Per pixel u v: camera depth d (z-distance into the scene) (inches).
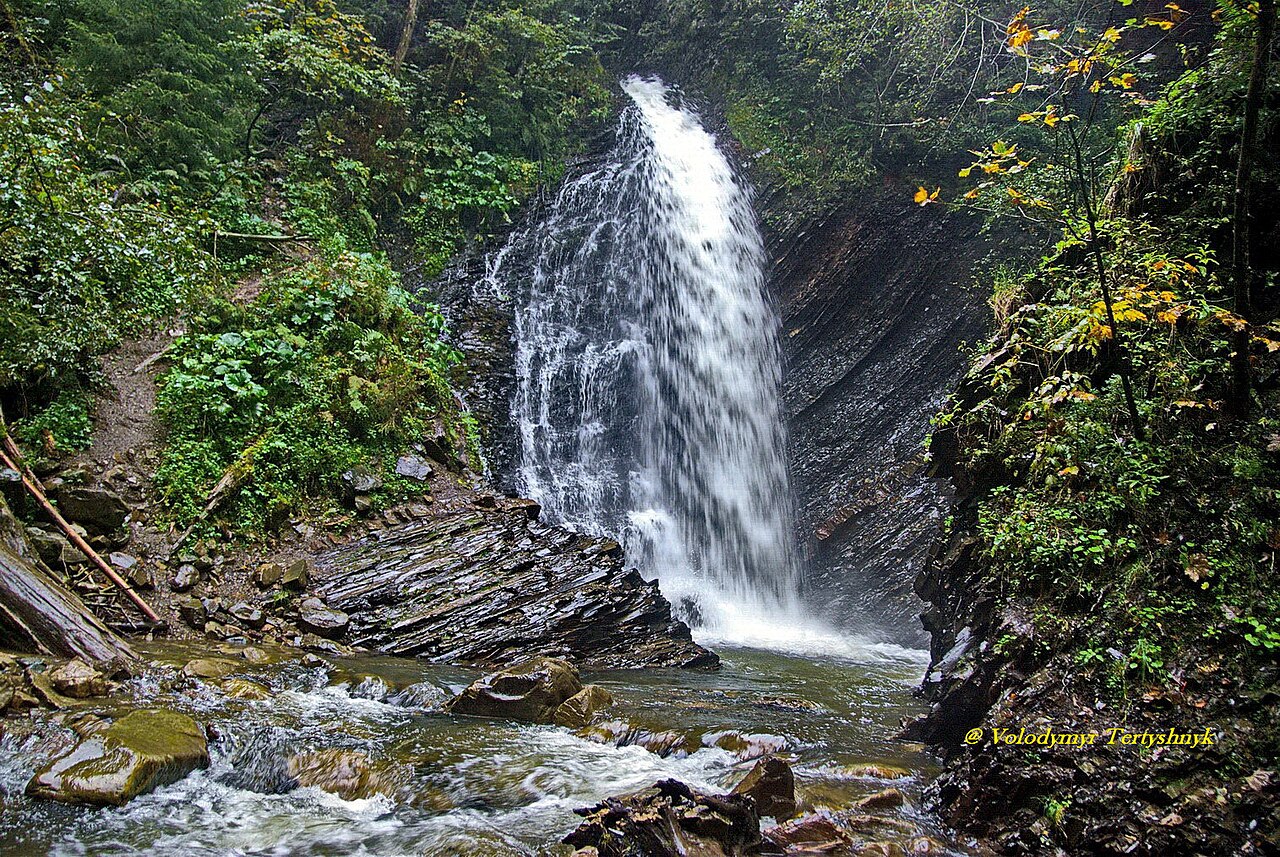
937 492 487.2
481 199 583.5
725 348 585.6
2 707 191.9
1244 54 218.7
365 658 290.7
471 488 412.5
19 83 399.9
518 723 227.1
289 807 173.6
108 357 364.2
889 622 471.8
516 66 661.9
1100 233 226.7
